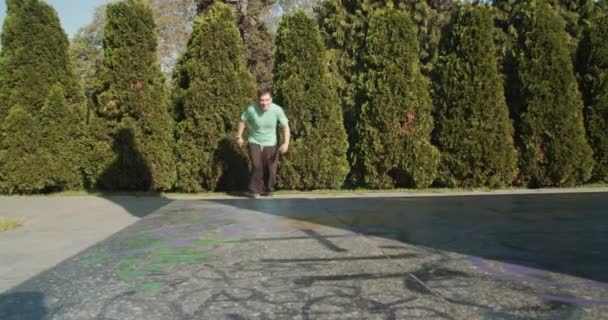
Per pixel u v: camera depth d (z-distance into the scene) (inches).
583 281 81.7
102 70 300.8
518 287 79.0
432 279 84.0
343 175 317.7
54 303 76.1
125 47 299.1
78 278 90.0
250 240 119.7
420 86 319.6
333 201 209.9
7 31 294.0
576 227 133.6
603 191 280.1
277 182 310.5
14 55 292.7
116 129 297.3
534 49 325.7
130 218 178.1
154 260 101.9
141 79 300.5
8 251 119.6
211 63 306.0
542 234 123.3
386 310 69.6
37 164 284.2
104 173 296.2
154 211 188.5
